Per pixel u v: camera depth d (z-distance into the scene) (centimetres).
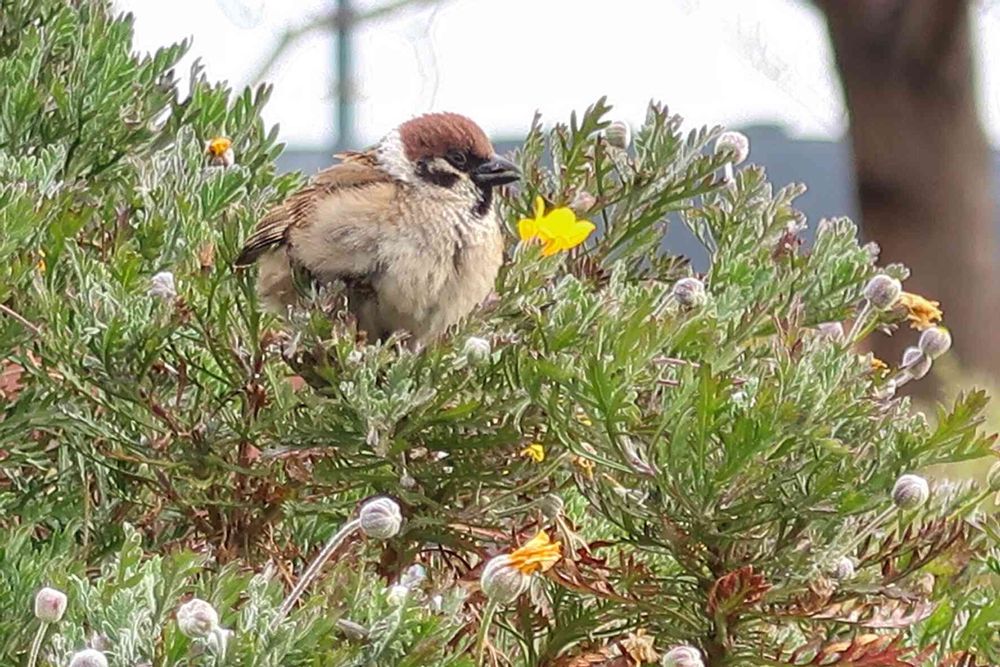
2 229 609
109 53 735
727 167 731
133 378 643
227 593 558
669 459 590
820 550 617
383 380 645
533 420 635
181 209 696
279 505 670
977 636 641
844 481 597
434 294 817
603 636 657
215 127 787
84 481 666
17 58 742
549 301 646
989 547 654
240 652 527
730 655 624
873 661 605
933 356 682
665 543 623
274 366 652
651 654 656
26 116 725
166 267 707
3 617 595
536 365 590
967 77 2366
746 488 592
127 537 582
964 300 2358
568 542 631
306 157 2084
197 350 691
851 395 605
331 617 536
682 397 589
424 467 641
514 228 817
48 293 636
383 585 568
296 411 639
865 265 702
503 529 657
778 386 588
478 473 639
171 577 542
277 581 590
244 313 649
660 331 588
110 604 541
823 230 709
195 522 677
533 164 799
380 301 816
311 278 804
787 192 727
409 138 829
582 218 745
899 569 657
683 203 760
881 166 2361
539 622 648
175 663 530
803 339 657
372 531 556
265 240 800
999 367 2352
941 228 2361
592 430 606
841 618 629
